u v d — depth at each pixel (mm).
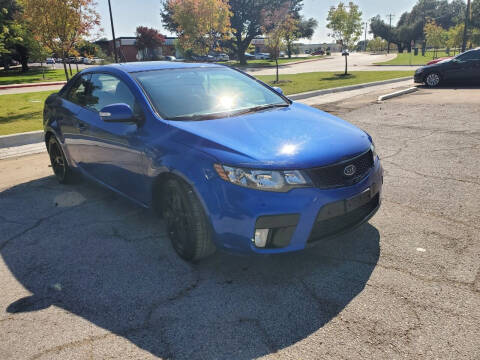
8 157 6336
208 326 2268
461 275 2631
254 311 2383
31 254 3188
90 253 3166
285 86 15320
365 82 15305
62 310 2463
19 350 2129
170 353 2072
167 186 2961
